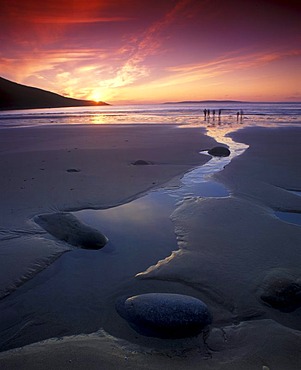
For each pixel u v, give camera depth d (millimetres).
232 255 4824
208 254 4883
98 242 5160
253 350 2797
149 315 3174
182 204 7379
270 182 9258
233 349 2855
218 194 8234
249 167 11234
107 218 6531
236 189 8539
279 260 4637
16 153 14859
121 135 22969
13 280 4156
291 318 3371
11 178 9656
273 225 6008
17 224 5961
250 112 63281
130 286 4082
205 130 26328
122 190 8375
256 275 4219
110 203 7379
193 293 3900
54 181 9258
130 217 6586
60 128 29828
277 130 24797
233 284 4031
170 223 6242
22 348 2885
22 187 8578
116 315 3473
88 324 3334
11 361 2602
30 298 3820
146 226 6102
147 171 10727
